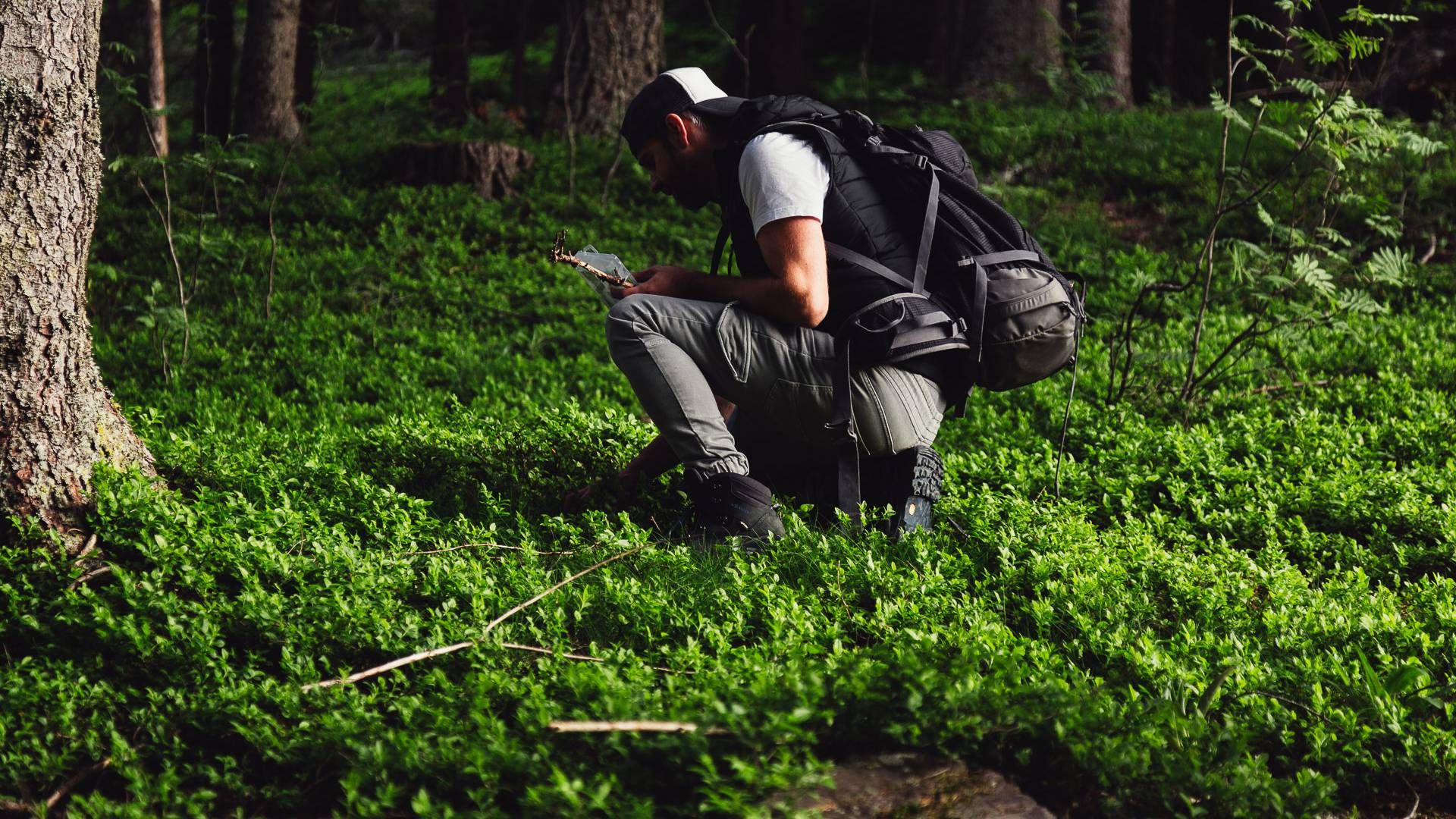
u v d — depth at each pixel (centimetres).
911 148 366
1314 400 608
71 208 339
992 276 350
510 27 2727
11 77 324
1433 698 279
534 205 1089
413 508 375
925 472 377
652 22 1380
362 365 734
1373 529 421
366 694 279
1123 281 867
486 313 855
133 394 665
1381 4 1329
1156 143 1241
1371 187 955
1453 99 1291
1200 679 280
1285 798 233
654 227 1045
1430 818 251
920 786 230
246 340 781
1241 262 624
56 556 321
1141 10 1967
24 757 243
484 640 286
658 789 229
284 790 241
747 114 363
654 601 311
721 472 363
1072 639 320
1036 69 1504
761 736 223
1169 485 454
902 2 2441
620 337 364
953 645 284
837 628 302
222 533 329
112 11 1542
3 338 323
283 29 1416
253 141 1413
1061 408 593
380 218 1065
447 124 1577
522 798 221
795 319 347
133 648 278
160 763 254
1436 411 553
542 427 459
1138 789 238
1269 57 1627
